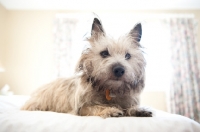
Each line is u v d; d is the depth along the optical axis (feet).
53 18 3.27
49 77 3.11
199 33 3.24
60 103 1.19
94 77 1.07
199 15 3.28
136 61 1.19
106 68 1.04
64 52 2.95
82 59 1.13
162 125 0.67
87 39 1.21
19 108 1.32
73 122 0.70
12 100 1.56
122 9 3.27
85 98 1.03
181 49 2.97
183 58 2.94
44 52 3.19
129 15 3.20
